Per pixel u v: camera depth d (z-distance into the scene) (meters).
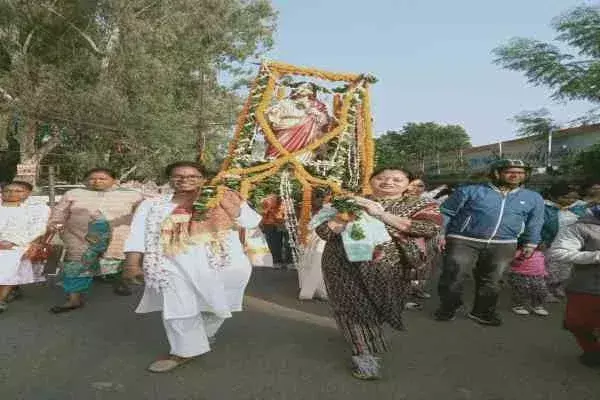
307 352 4.85
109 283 7.99
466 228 5.89
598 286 4.32
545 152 18.33
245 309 6.46
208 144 32.06
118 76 25.28
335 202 4.18
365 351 4.21
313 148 7.78
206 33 28.56
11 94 25.55
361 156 8.20
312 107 8.15
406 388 4.05
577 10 14.69
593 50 14.61
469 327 5.84
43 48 28.03
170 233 4.23
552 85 14.98
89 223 6.46
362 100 8.27
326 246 4.38
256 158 7.92
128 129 25.12
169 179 4.50
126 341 5.14
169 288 4.19
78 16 26.53
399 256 4.22
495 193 5.83
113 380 4.14
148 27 24.66
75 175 30.05
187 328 4.29
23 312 6.27
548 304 7.16
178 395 3.87
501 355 4.86
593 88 14.26
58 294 7.27
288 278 8.55
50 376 4.22
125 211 7.24
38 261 6.79
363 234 4.00
